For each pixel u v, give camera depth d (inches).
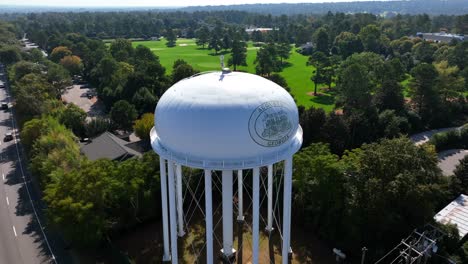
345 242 1424.7
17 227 1651.1
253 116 1024.2
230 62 5187.0
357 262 1392.7
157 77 3405.5
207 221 1130.7
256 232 1154.0
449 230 1387.8
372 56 3757.4
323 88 4010.8
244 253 1438.2
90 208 1373.0
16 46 5374.0
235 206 1775.3
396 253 1357.0
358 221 1354.6
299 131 1288.1
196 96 1060.5
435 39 6387.8
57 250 1492.4
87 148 2161.7
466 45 4195.4
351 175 1428.4
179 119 1050.7
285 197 1221.7
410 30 7283.5
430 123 2874.0
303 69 5098.4
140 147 2261.3
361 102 2842.0
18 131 2861.7
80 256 1449.3
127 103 2716.5
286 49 5684.1
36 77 3270.2
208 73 1219.9
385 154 1391.5
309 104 3383.4
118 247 1496.1
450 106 3053.6
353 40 5378.9
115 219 1542.8
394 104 2770.7
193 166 1064.8
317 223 1535.4
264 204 1772.9
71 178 1450.5
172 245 1248.8
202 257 1421.0
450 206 1643.7
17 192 1957.4
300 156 1605.6
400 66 3563.0
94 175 1449.3
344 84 2984.7
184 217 1683.1
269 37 7568.9
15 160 2356.1
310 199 1549.0
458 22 7126.0
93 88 4190.5
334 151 2158.0
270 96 1077.8
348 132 2209.6
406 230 1353.3
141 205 1596.9
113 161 1724.9
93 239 1380.4
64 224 1357.0
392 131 2377.0
